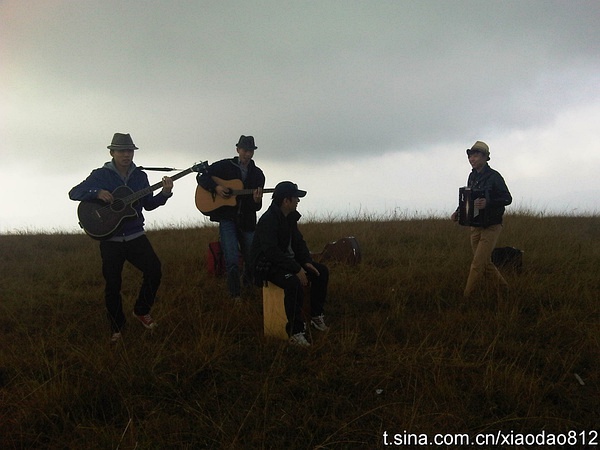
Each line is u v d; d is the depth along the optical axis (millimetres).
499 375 3727
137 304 4973
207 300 5945
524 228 10375
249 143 6207
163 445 3133
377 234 10578
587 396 3648
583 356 4184
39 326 5383
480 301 5586
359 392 3723
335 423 3338
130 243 4883
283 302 4672
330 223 13320
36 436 3213
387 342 4613
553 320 4895
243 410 3498
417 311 5391
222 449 3088
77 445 3129
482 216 5809
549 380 3787
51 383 3678
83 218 4727
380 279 6559
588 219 12773
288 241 4918
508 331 4672
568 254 7754
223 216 6141
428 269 7023
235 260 6023
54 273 7918
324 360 4133
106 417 3490
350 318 5312
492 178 5883
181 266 7695
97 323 5332
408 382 3705
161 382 3795
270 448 3082
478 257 5836
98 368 3920
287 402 3623
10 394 3674
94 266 8297
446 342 4461
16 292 6730
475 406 3514
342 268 7312
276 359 4219
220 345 4312
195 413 3434
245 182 6312
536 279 6234
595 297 5578
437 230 10836
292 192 4867
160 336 4801
